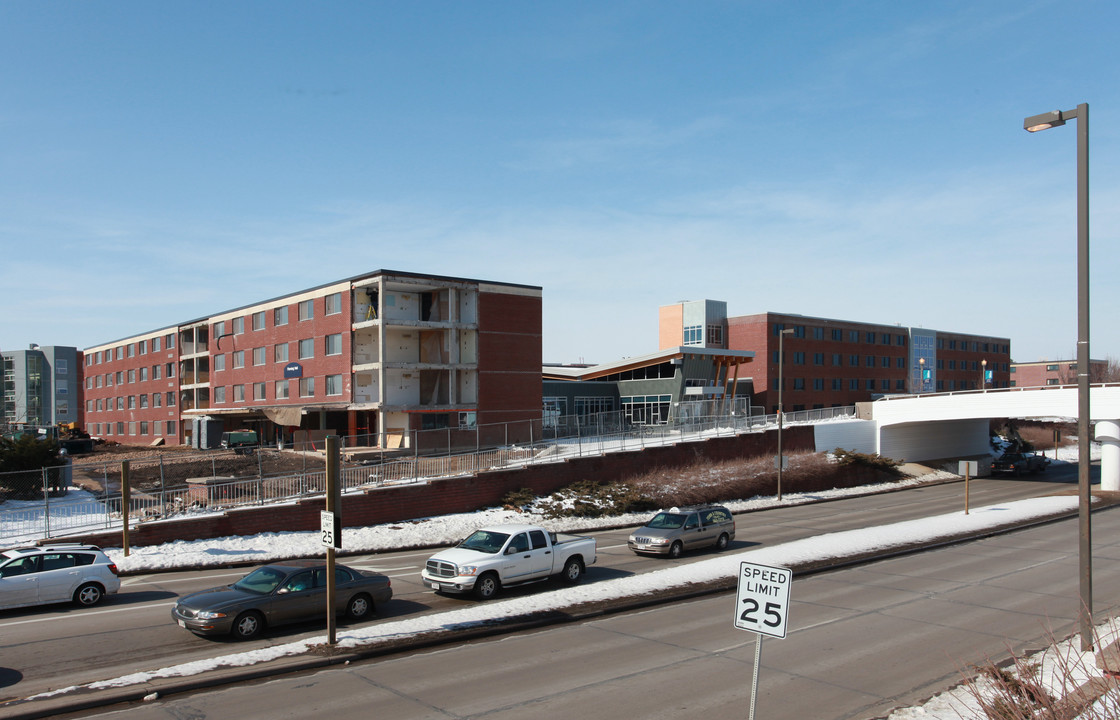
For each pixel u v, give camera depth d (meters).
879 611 16.95
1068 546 26.20
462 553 19.41
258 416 62.59
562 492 36.19
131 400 87.56
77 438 64.56
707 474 41.97
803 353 83.25
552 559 20.41
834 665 13.05
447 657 13.50
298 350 59.09
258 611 15.18
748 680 12.23
